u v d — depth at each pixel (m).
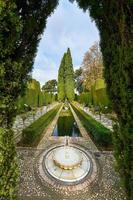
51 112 26.70
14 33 3.72
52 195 6.45
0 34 3.42
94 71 39.88
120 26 4.48
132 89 4.12
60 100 65.31
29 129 11.65
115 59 4.75
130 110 4.17
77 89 71.88
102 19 5.37
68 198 6.33
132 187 4.45
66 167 7.82
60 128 18.42
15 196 4.29
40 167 8.10
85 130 16.00
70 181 7.20
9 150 4.02
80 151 9.61
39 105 38.44
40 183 7.06
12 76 3.96
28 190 6.60
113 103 5.03
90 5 5.35
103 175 7.72
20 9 4.44
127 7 4.21
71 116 27.47
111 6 4.82
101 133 11.09
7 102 3.90
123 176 4.78
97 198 6.32
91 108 32.47
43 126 15.29
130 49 4.05
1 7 3.22
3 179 3.82
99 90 27.27
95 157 9.32
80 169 7.98
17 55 4.42
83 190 6.78
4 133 3.83
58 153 8.96
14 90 4.17
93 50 41.00
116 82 4.73
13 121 4.29
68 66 63.84
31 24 4.64
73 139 12.72
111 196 6.39
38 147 10.69
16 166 4.26
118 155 4.90
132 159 4.28
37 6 4.87
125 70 4.18
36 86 34.31
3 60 3.72
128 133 4.23
